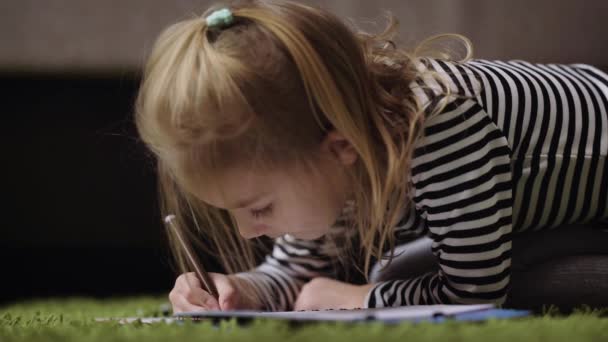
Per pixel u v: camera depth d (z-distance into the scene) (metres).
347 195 0.83
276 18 0.81
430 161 0.81
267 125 0.76
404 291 0.89
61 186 1.76
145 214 1.77
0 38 1.63
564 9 1.62
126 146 1.75
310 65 0.78
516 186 0.88
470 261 0.81
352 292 0.97
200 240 1.17
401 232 0.99
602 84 0.97
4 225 1.74
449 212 0.81
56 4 1.64
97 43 1.65
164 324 0.68
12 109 1.74
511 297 0.94
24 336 0.63
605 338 0.58
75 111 1.76
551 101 0.89
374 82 0.83
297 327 0.61
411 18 1.62
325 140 0.79
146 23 1.64
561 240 0.96
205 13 0.87
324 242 1.06
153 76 0.81
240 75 0.76
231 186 0.77
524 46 1.63
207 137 0.75
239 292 0.99
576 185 0.90
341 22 0.84
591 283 0.90
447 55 0.95
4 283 1.73
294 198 0.79
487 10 1.63
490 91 0.85
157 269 1.77
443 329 0.56
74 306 1.29
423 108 0.80
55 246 1.76
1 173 1.75
